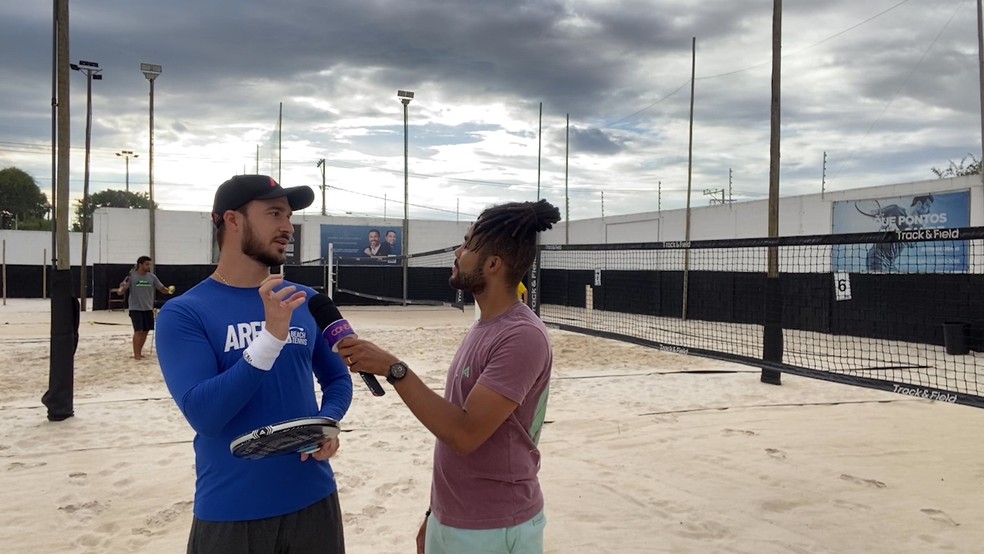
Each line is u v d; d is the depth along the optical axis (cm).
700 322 1770
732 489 462
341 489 452
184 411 177
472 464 192
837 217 1596
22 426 615
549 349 197
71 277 647
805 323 1564
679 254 2028
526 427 197
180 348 186
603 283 2227
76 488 452
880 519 409
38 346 1147
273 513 192
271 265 209
